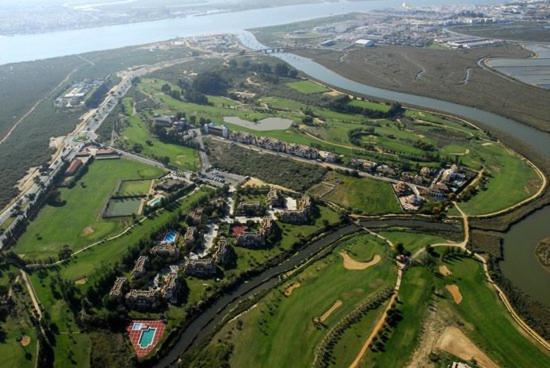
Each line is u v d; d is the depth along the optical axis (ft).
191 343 599.98
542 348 564.30
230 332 604.49
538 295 655.76
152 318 634.43
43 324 620.08
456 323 602.03
